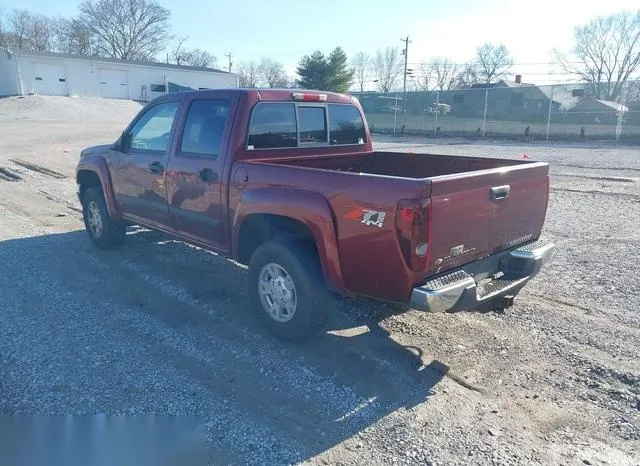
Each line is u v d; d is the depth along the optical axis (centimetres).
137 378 366
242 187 439
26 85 4500
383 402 344
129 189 584
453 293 346
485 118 2962
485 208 377
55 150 1795
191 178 490
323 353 407
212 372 377
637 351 411
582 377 375
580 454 296
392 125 3388
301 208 389
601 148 2341
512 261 420
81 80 4812
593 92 3403
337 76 5609
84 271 583
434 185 332
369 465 285
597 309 492
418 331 446
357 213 355
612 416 332
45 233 748
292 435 310
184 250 666
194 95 500
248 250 465
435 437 309
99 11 7469
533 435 313
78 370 374
